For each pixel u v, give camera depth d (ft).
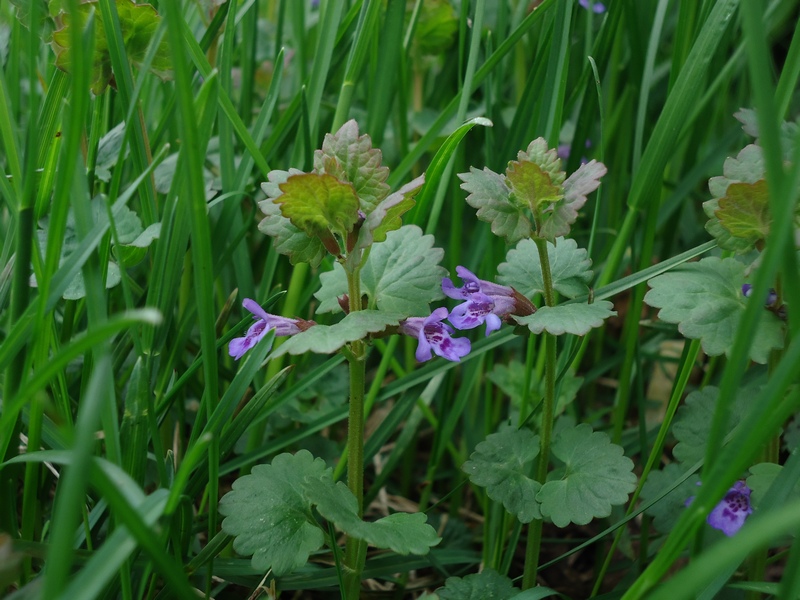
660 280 0.57
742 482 0.54
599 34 0.81
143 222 0.70
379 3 0.74
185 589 0.37
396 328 0.53
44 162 0.64
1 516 0.56
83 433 0.29
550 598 0.70
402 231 0.60
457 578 0.60
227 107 0.68
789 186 0.35
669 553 0.40
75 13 0.37
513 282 0.60
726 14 0.64
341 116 0.77
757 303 0.37
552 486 0.56
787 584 0.41
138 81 0.58
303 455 0.58
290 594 0.76
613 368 1.02
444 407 0.83
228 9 0.72
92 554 0.53
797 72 0.57
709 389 0.64
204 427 0.59
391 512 0.86
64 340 0.66
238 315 0.86
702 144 1.05
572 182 0.55
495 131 0.96
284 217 0.52
